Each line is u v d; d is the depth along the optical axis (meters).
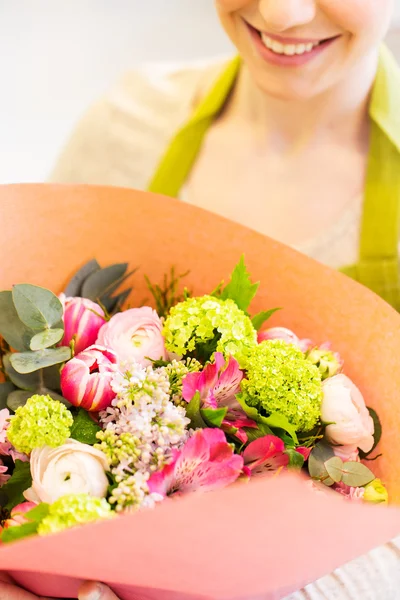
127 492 0.80
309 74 1.08
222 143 1.25
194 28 2.55
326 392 0.90
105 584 0.82
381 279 1.20
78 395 0.86
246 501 0.75
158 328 0.92
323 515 0.77
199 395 0.84
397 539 0.93
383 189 1.18
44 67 2.56
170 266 1.04
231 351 0.89
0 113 2.53
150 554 0.77
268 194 1.23
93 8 2.55
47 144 2.51
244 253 1.02
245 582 0.81
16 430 0.85
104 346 0.91
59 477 0.83
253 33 1.08
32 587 0.86
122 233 1.03
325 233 1.21
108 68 2.57
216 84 1.25
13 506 0.86
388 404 0.95
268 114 1.20
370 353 0.97
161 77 1.36
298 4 1.01
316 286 1.00
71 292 1.00
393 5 1.06
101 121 1.35
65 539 0.74
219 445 0.82
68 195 1.01
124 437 0.83
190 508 0.74
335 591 0.90
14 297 0.90
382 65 1.16
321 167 1.21
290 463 0.85
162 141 1.32
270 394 0.87
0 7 2.54
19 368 0.88
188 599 0.83
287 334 0.94
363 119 1.19
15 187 0.99
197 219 1.03
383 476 0.93
